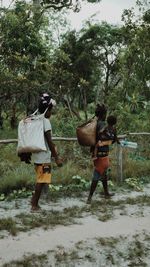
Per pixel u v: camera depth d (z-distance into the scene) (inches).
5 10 656.4
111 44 1074.7
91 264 184.4
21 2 690.8
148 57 644.7
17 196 286.5
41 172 249.8
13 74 667.4
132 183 332.5
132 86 645.9
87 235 215.3
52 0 951.6
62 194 297.4
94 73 1134.4
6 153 359.3
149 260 191.2
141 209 267.9
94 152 273.9
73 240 207.8
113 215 252.2
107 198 292.2
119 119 546.3
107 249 199.3
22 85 658.8
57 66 796.6
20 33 670.5
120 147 340.5
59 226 227.6
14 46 668.1
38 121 244.7
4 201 275.7
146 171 376.8
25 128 244.4
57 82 733.9
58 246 199.5
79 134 275.0
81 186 315.9
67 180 324.5
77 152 370.0
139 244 206.5
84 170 352.2
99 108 277.3
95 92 1171.9
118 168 342.3
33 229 220.8
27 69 702.5
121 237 214.4
